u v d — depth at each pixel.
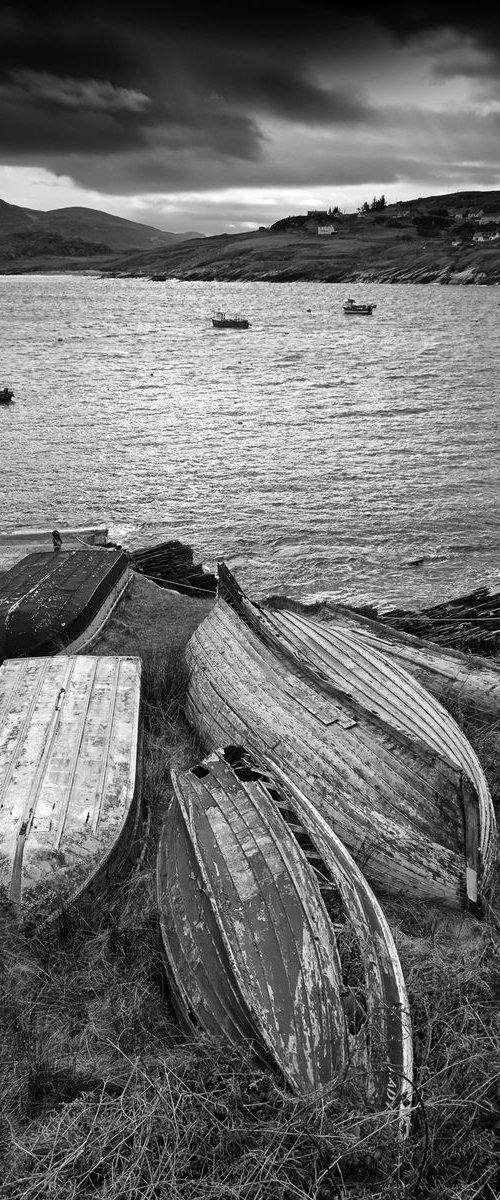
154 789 10.03
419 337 88.06
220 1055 5.74
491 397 49.34
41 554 17.66
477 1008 6.49
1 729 9.81
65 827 8.06
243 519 27.64
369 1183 4.89
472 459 34.91
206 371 63.56
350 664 11.45
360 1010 5.89
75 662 11.86
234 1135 5.20
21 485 31.17
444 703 11.62
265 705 10.45
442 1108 5.36
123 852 8.26
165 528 26.73
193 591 19.34
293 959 6.12
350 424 42.38
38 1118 5.70
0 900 7.41
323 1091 5.25
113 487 31.12
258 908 6.61
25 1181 5.15
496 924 7.64
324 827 8.09
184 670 12.70
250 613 12.70
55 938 7.30
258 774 8.80
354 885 7.24
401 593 21.62
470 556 24.33
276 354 74.44
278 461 34.91
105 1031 6.50
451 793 8.27
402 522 27.27
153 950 7.30
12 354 75.44
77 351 78.50
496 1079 5.68
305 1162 5.00
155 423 42.94
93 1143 5.34
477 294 163.12
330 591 21.83
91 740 9.64
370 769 8.88
